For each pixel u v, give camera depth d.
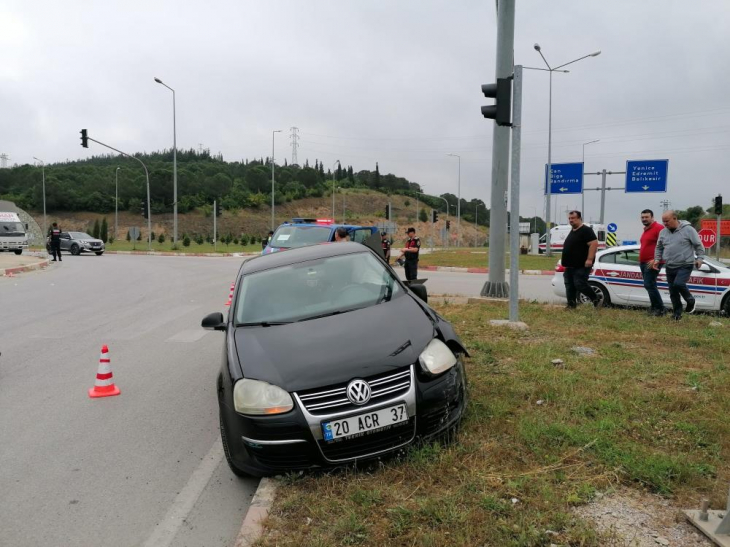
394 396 3.58
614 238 34.44
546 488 3.16
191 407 5.63
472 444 3.77
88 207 110.19
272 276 5.30
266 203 122.81
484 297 11.52
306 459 3.49
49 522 3.46
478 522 2.89
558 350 6.46
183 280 18.72
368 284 5.05
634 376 5.32
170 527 3.37
